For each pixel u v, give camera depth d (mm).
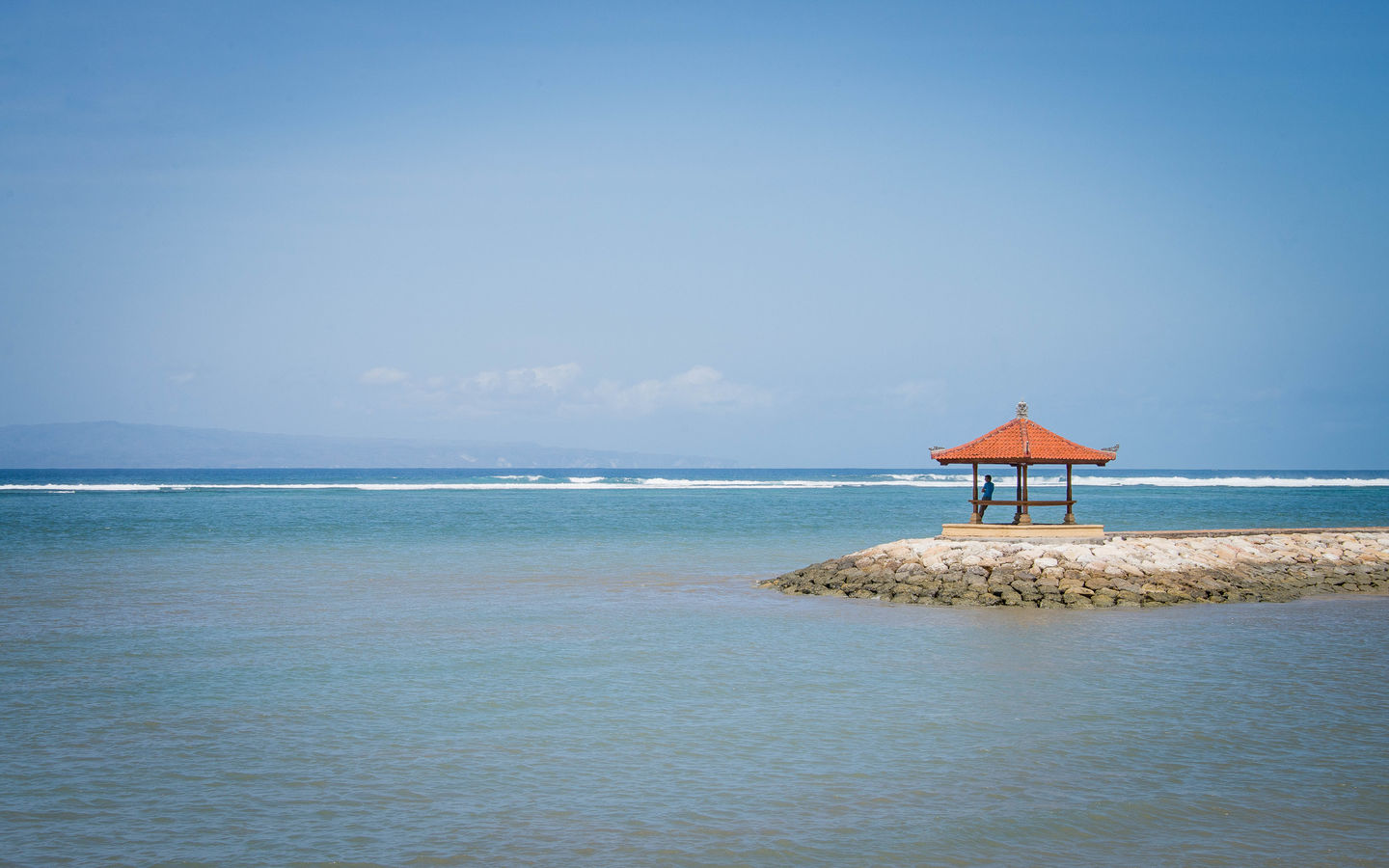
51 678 19281
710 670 19891
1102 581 30078
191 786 13133
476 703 17297
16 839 11406
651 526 61594
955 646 22406
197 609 27953
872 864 10727
